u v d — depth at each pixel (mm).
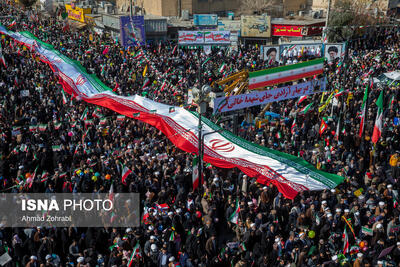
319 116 21766
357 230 12547
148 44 44125
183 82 27375
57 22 55031
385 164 17797
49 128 19219
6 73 27344
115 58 33656
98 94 23422
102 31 51000
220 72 30172
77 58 33938
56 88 25188
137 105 20703
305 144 18969
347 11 44281
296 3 66188
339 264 10648
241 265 10828
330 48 30406
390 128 19859
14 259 11547
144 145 17656
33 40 35719
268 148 16562
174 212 12914
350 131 19078
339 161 17141
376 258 11016
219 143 16453
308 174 14156
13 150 17031
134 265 10758
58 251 11953
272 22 47062
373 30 46188
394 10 56750
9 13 58188
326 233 12117
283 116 21766
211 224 12680
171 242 11727
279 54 34000
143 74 28203
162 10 59781
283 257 10922
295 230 12414
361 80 26406
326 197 13656
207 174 15969
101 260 11336
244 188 14578
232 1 65188
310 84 19344
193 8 61250
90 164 15469
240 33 47969
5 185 14609
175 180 14945
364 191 15359
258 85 18062
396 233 12023
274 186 14312
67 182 14109
